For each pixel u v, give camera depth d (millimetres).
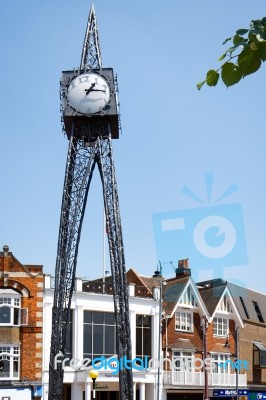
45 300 48562
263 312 70562
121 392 41781
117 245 43750
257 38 5973
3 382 46250
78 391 48875
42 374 47406
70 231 44188
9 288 48031
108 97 45000
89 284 51500
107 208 44406
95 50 46094
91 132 45594
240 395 59906
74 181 44938
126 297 43250
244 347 63656
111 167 44906
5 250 48406
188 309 58031
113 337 51500
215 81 6227
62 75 45500
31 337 47719
